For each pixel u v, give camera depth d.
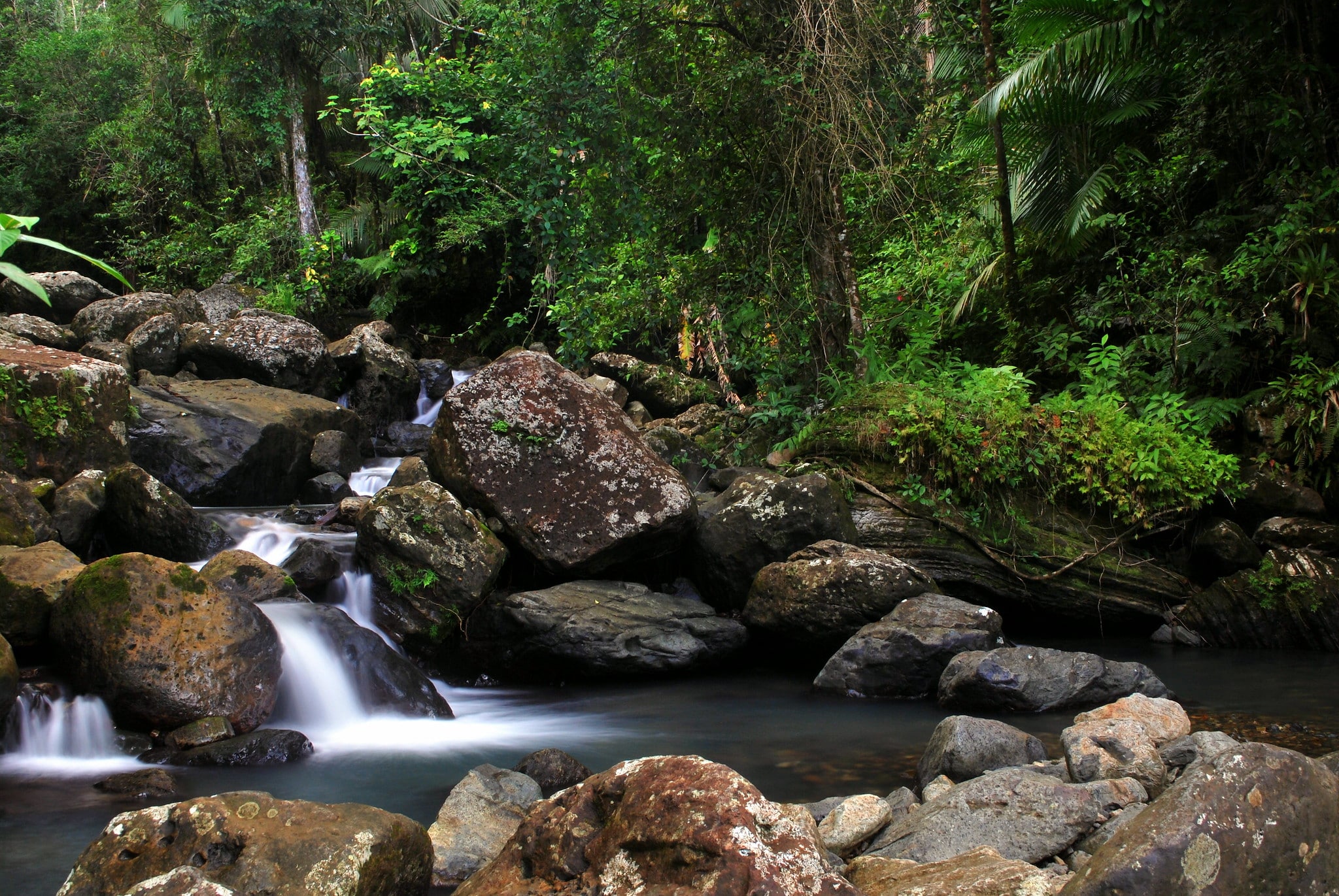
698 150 9.85
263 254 19.03
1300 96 9.19
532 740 5.71
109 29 24.67
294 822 3.02
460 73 17.27
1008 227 10.45
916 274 11.76
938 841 3.58
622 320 10.46
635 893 2.38
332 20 18.75
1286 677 6.76
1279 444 8.48
